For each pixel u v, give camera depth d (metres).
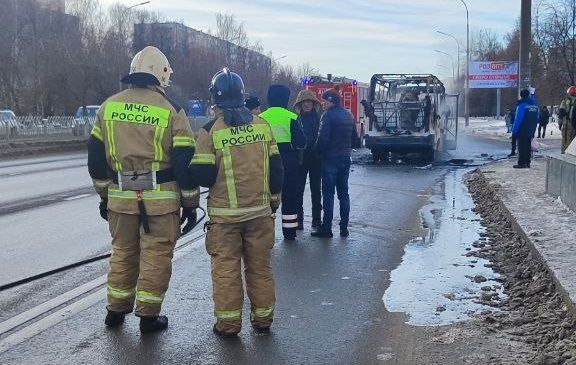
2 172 20.44
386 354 4.99
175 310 6.09
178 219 5.50
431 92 23.91
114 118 5.30
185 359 4.91
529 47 19.91
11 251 8.57
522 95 17.59
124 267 5.52
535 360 4.72
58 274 7.40
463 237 9.48
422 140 22.95
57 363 4.82
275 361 4.88
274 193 5.57
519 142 17.78
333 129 9.30
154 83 5.44
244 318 5.91
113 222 5.44
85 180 17.92
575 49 39.03
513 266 7.53
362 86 32.59
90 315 5.91
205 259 8.16
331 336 5.41
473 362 4.77
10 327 5.58
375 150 23.75
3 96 45.66
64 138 36.50
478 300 6.30
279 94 9.02
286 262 8.02
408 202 13.37
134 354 5.00
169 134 5.32
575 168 9.91
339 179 9.62
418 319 5.79
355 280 7.15
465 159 24.67
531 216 9.62
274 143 5.57
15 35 46.53
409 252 8.51
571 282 5.94
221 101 5.43
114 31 49.84
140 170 5.28
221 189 5.34
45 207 12.57
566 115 15.90
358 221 11.01
